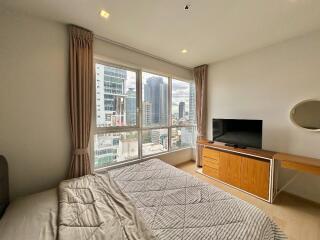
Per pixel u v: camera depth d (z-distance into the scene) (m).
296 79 2.26
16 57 1.63
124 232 0.99
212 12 1.66
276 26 1.93
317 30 2.04
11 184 1.65
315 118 2.13
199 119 3.54
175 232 0.98
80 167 2.01
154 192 1.47
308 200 2.20
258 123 2.45
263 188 2.24
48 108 1.83
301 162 1.92
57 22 1.86
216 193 1.44
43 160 1.83
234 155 2.59
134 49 2.59
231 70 3.04
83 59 1.99
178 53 2.79
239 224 1.05
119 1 1.51
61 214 1.13
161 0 1.49
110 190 1.49
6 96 1.59
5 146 1.61
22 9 1.61
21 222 1.09
